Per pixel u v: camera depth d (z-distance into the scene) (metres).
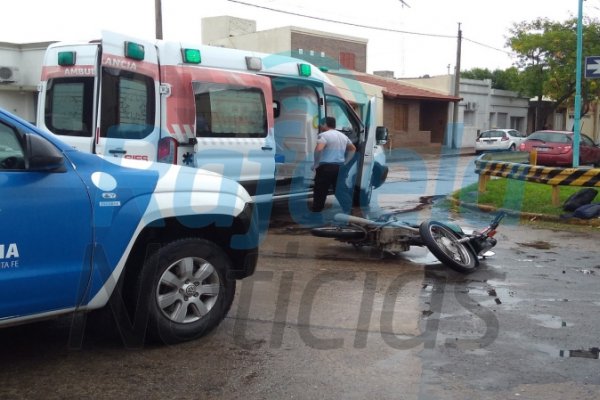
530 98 45.59
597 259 8.25
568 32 38.09
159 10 22.88
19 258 4.13
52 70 8.56
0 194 4.07
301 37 34.31
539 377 4.46
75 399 4.04
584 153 23.64
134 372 4.46
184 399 4.06
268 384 4.30
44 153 4.18
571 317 5.79
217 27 37.00
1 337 5.10
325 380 4.38
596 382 4.38
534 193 13.55
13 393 4.11
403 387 4.27
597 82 38.41
